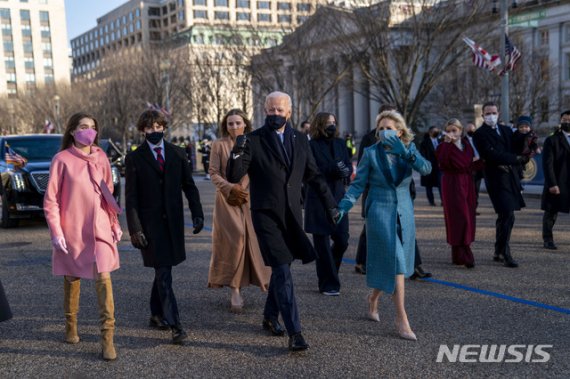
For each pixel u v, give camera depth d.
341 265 7.49
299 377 3.96
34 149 12.72
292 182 4.48
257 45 30.08
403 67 21.91
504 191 7.14
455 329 4.86
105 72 50.91
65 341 4.80
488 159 7.06
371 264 4.77
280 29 28.88
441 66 23.39
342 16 22.67
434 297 5.84
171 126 43.56
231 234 5.52
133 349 4.59
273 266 4.43
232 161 4.32
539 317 5.11
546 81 37.25
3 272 7.50
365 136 6.76
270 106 4.53
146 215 4.68
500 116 19.86
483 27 21.02
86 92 59.09
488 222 10.70
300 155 4.56
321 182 4.76
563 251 7.96
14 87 121.25
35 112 62.72
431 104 37.72
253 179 4.51
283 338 4.77
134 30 109.75
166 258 4.65
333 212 4.76
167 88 42.75
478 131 7.23
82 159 4.53
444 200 7.16
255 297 6.11
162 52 44.00
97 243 4.42
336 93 31.30
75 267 4.44
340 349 4.47
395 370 4.04
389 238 4.66
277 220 4.44
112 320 4.41
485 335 4.70
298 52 26.36
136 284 6.69
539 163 16.23
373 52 21.69
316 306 5.64
